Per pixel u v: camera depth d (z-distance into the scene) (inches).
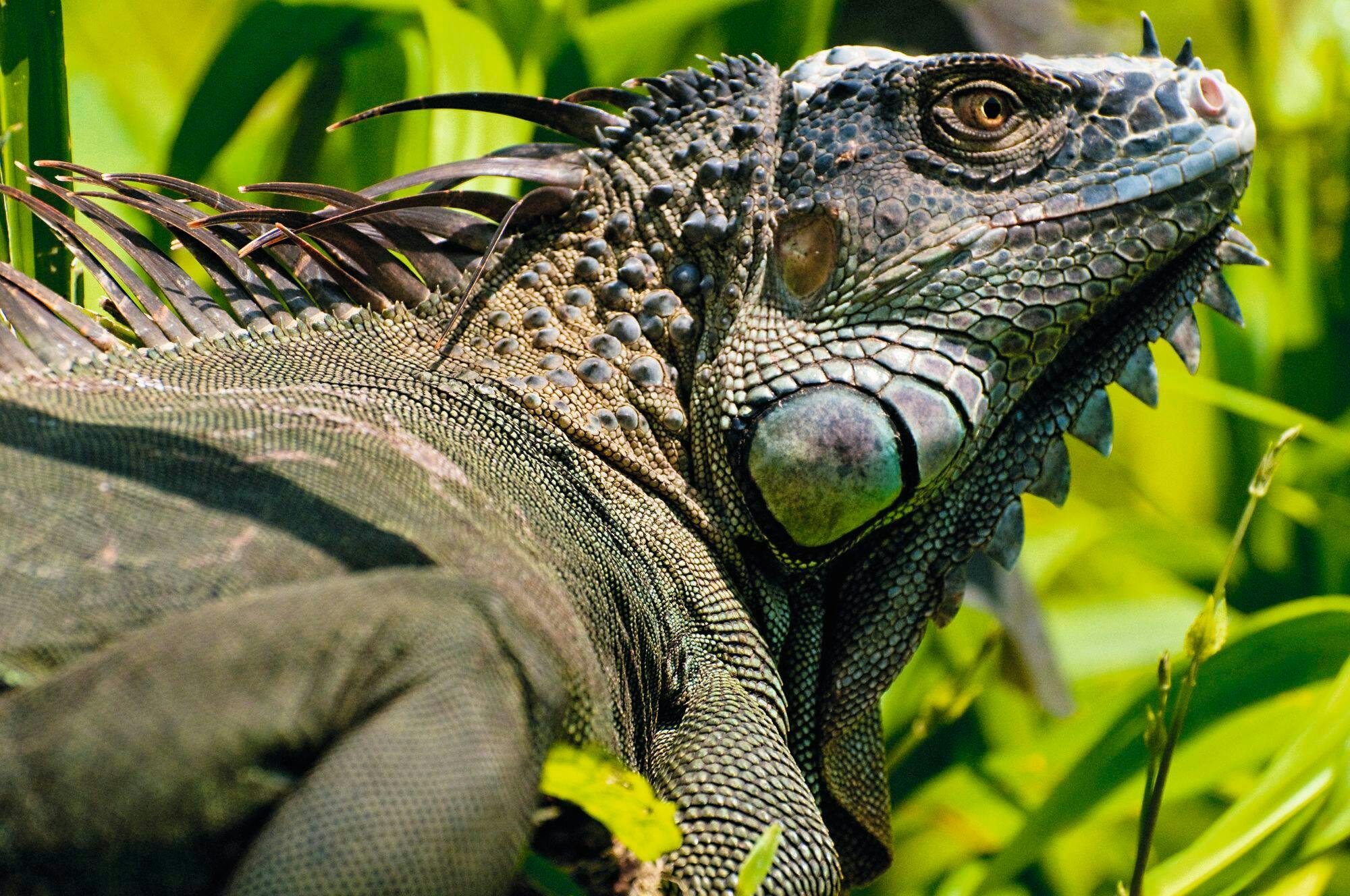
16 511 143.4
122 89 419.2
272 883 121.5
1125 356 216.1
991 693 367.9
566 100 226.5
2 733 122.7
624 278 204.8
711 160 208.8
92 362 176.2
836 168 203.3
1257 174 430.0
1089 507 435.8
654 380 201.6
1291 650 270.8
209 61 317.1
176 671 125.0
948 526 214.7
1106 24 474.6
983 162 202.5
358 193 211.8
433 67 305.1
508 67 310.7
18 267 228.2
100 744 122.0
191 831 125.3
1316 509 381.1
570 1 361.7
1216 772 273.9
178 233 205.6
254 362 184.5
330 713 128.8
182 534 144.7
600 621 175.8
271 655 127.6
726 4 347.3
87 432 156.3
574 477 190.9
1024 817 291.7
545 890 164.9
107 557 141.2
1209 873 240.5
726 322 203.9
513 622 141.3
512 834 131.8
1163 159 205.9
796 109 209.6
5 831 120.9
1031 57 209.0
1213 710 272.8
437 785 126.3
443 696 130.3
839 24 391.9
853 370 197.6
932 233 200.2
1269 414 356.8
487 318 202.7
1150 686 272.7
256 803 127.0
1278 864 240.8
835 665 217.2
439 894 125.3
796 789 186.9
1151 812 196.9
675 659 193.0
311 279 202.7
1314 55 432.5
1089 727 314.8
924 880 358.3
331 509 151.7
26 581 137.9
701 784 181.0
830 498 196.7
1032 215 201.6
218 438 159.0
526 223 210.4
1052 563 386.3
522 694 137.4
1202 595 394.6
